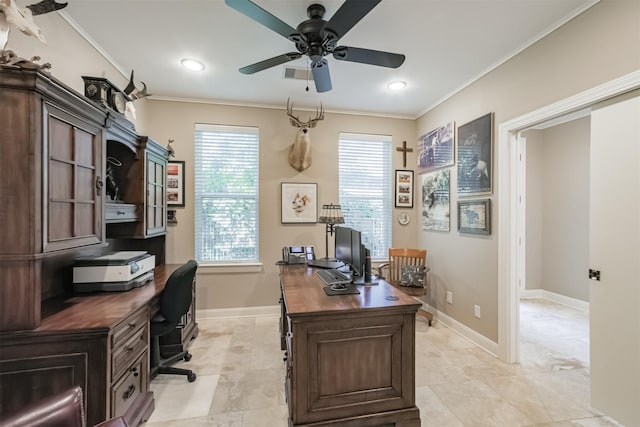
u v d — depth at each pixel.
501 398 2.01
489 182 2.67
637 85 1.58
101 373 1.39
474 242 2.89
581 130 3.89
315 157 3.75
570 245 3.99
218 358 2.58
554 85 2.06
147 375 1.87
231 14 1.98
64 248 1.47
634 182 1.62
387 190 3.98
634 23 1.59
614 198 1.71
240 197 3.59
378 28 2.12
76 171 1.55
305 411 1.60
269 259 3.62
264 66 2.11
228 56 2.52
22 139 1.28
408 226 4.02
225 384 2.19
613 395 1.74
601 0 1.76
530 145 4.33
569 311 3.81
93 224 1.70
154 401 1.94
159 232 2.79
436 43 2.31
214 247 3.54
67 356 1.37
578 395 2.04
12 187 1.28
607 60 1.72
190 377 2.21
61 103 1.42
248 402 1.98
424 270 3.44
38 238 1.32
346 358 1.65
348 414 1.64
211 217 3.53
